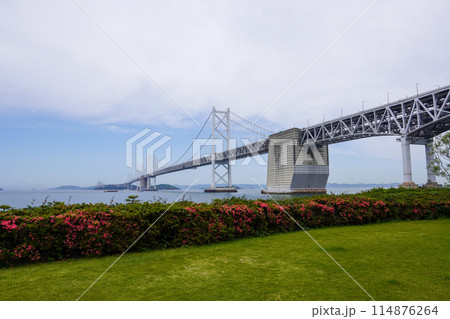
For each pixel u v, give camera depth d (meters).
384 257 4.21
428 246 4.87
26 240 4.02
